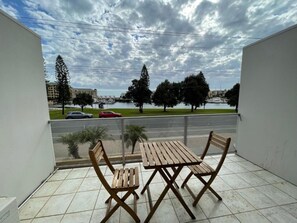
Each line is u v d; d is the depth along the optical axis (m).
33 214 1.64
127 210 1.48
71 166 2.71
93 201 1.84
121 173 1.69
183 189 2.03
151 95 22.59
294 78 2.01
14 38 1.76
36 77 2.18
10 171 1.66
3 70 1.60
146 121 3.31
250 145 2.79
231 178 2.26
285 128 2.15
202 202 1.77
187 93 21.31
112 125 2.82
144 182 2.21
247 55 2.77
